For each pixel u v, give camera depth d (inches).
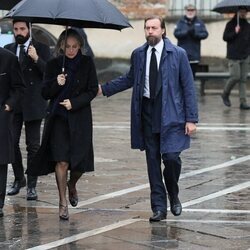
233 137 1822.1
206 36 2501.2
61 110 1045.8
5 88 1070.4
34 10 1012.5
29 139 1205.1
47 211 1120.2
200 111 2309.3
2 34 2180.1
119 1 3056.1
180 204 1061.1
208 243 938.1
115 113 2278.5
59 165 1050.7
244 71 2372.0
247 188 1268.5
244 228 1010.7
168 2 3051.2
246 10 2368.4
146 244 936.3
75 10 1004.6
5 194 1144.8
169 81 1020.5
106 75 3095.5
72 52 1046.4
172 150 1023.6
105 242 948.0
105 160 1537.9
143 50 1037.8
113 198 1201.4
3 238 969.5
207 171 1414.9
